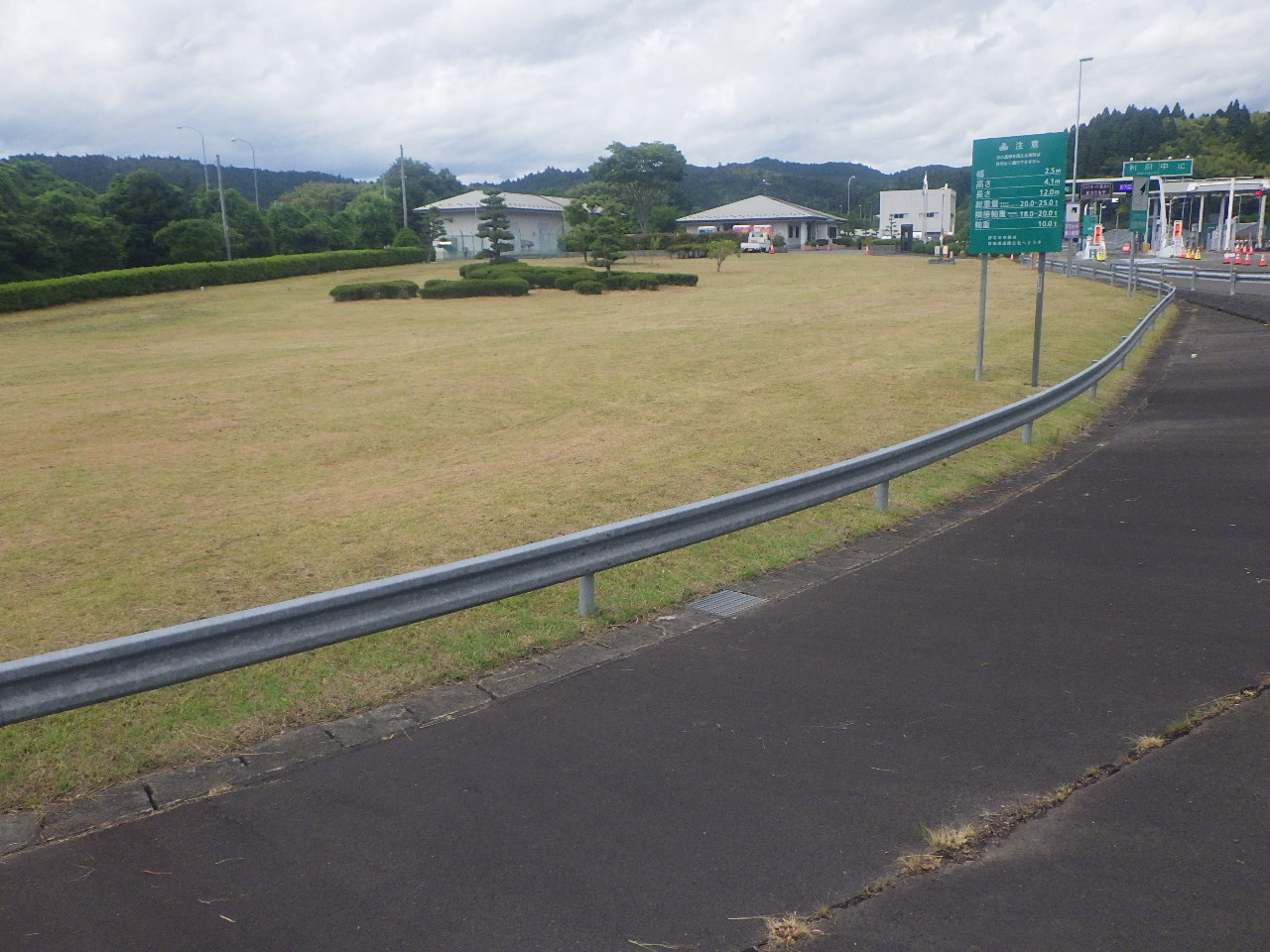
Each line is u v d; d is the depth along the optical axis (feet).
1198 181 226.38
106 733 16.15
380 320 112.98
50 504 34.09
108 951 10.63
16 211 172.55
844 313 105.91
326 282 176.86
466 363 71.82
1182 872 11.50
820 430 43.14
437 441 44.75
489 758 14.98
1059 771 13.98
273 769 14.88
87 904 11.50
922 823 12.76
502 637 20.13
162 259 207.62
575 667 18.67
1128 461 35.91
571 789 13.91
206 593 23.70
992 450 38.01
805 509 27.43
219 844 12.76
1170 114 596.70
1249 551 24.12
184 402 57.36
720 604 22.21
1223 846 11.98
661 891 11.48
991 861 11.87
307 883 11.83
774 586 23.41
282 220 255.50
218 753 15.49
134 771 14.92
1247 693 16.25
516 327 99.81
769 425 44.83
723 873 11.80
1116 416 46.68
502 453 41.32
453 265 220.23
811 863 11.95
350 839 12.78
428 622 21.08
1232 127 489.67
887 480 29.32
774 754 14.80
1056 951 10.22
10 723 13.58
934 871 11.73
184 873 12.12
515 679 18.15
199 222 197.26
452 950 10.55
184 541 28.68
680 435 43.37
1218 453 36.06
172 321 116.67
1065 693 16.57
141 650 14.57
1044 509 29.71
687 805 13.37
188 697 17.52
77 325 113.70
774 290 146.10
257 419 51.11
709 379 61.46
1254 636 18.74
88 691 14.21
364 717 16.71
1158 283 114.93
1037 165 50.90
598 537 20.56
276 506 33.09
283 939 10.79
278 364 74.74
